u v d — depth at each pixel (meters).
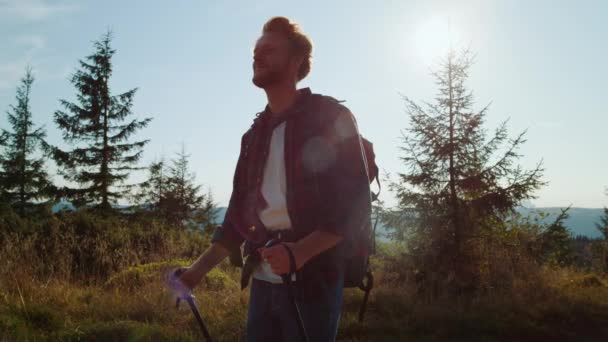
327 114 1.71
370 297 7.64
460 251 9.11
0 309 5.89
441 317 6.86
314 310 1.67
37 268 7.62
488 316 7.01
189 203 25.47
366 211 1.65
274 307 1.79
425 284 8.66
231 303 6.84
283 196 1.77
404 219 9.44
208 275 7.86
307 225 1.70
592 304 7.84
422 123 9.39
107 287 7.71
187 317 6.29
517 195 9.00
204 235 13.02
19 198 26.06
